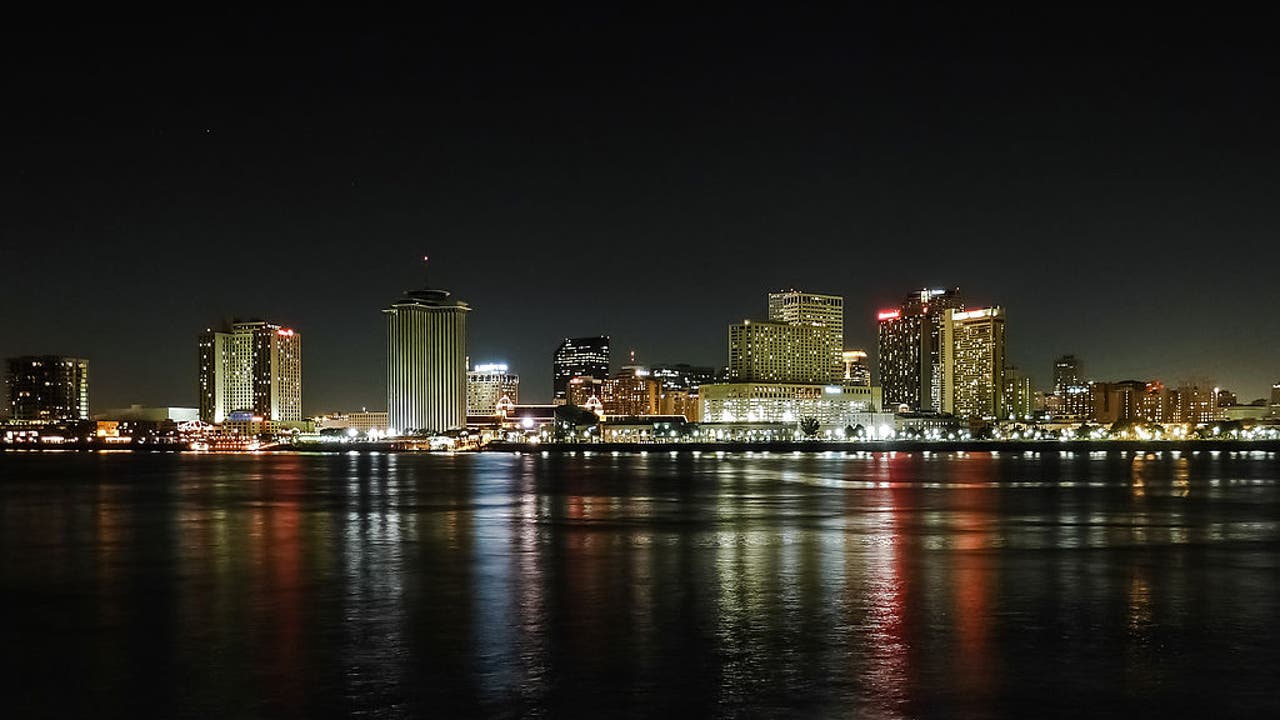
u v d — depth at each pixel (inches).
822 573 2284.7
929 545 2886.3
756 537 3129.9
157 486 6894.7
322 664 1430.9
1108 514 4037.9
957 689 1285.7
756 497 5295.3
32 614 1839.3
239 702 1251.8
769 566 2415.1
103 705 1245.7
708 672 1370.6
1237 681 1323.8
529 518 3939.5
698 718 1173.1
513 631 1643.7
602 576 2252.7
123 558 2672.2
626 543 2967.5
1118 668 1387.8
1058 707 1210.0
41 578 2300.7
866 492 5718.5
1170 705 1219.2
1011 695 1258.0
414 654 1485.0
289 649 1526.8
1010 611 1797.5
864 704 1221.7
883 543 2942.9
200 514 4247.0
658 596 1972.2
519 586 2111.2
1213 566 2412.6
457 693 1277.1
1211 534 3208.7
